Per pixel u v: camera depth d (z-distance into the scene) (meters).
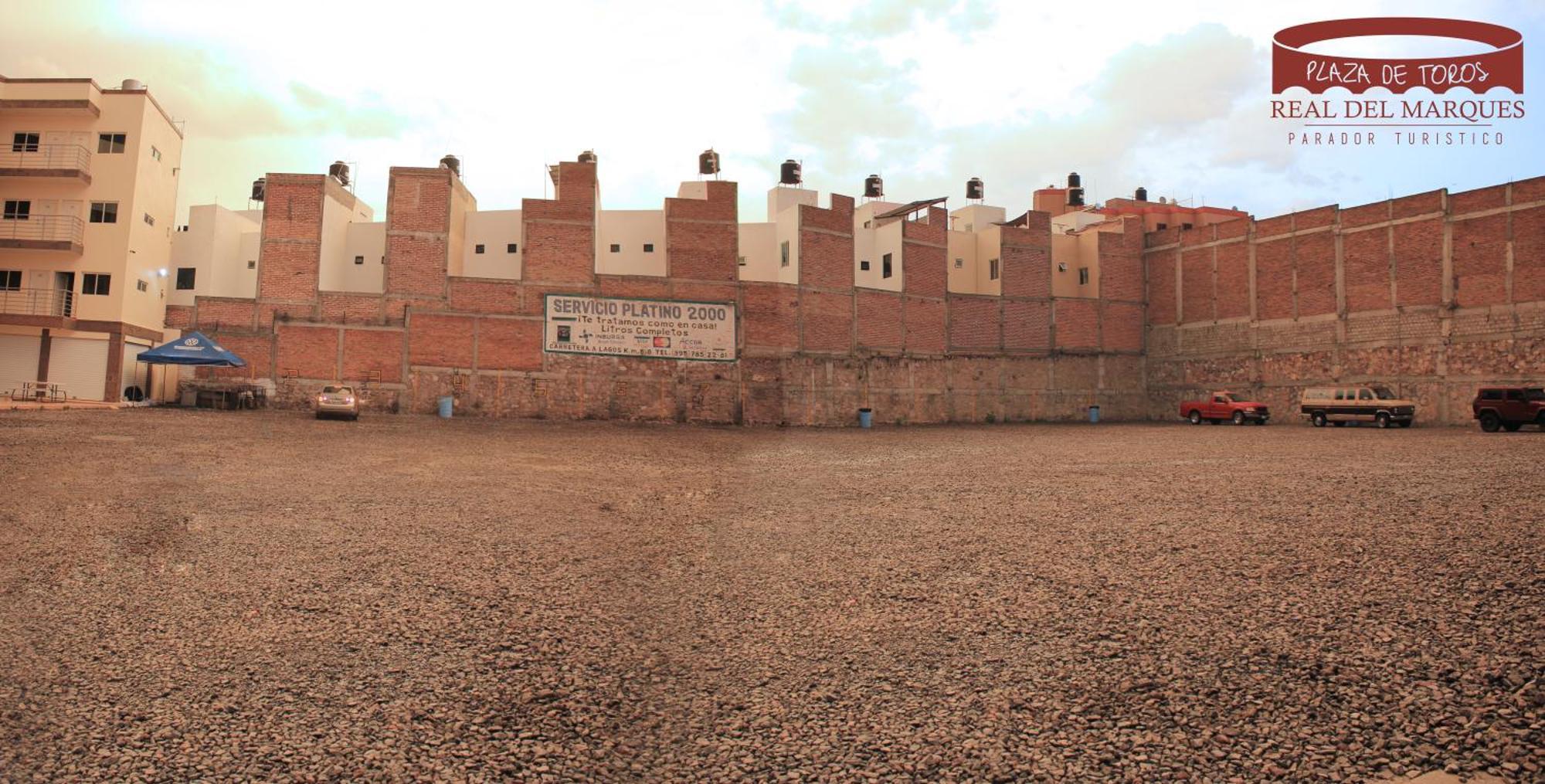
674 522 9.11
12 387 32.53
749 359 36.94
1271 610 5.16
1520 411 25.61
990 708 3.94
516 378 35.19
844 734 3.69
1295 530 7.76
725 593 6.02
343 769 3.40
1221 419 38.72
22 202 33.62
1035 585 6.09
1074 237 45.72
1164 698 3.96
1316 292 37.41
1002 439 26.19
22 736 3.67
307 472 13.82
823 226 38.56
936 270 41.34
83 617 5.44
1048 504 10.29
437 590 6.19
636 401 35.91
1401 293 34.44
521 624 5.33
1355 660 4.25
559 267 35.78
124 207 33.84
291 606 5.76
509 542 7.99
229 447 17.73
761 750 3.54
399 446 19.91
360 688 4.26
